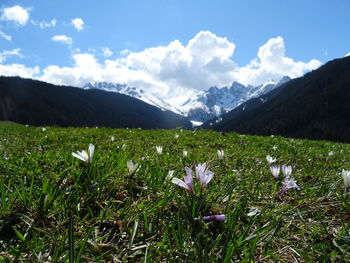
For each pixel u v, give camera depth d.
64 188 0.40
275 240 0.36
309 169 0.91
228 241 0.33
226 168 0.83
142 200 0.45
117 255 0.31
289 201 0.52
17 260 0.27
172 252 0.31
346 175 0.45
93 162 0.49
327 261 0.30
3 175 0.54
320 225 0.41
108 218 0.37
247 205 0.49
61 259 0.29
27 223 0.34
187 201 0.40
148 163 0.65
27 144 1.17
